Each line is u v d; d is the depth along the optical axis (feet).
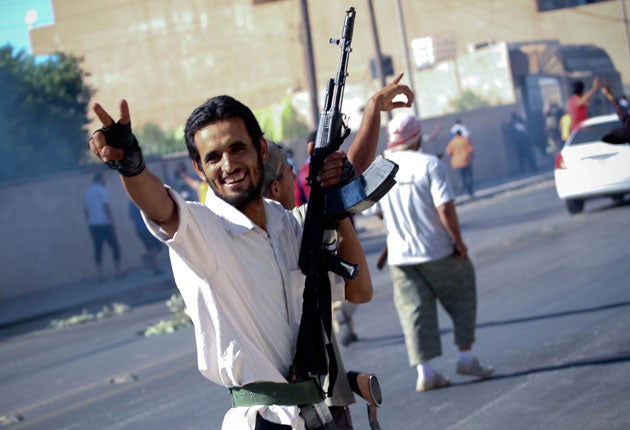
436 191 25.31
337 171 11.19
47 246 78.33
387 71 105.81
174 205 9.86
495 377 26.40
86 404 31.45
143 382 33.73
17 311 65.92
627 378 24.35
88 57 189.37
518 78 151.94
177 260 10.64
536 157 147.54
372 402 11.68
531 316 33.94
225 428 10.91
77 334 51.75
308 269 10.98
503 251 53.57
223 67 185.16
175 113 187.01
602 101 165.37
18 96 87.86
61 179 80.02
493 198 99.86
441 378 26.17
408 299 26.17
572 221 62.85
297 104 161.27
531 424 21.81
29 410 32.04
